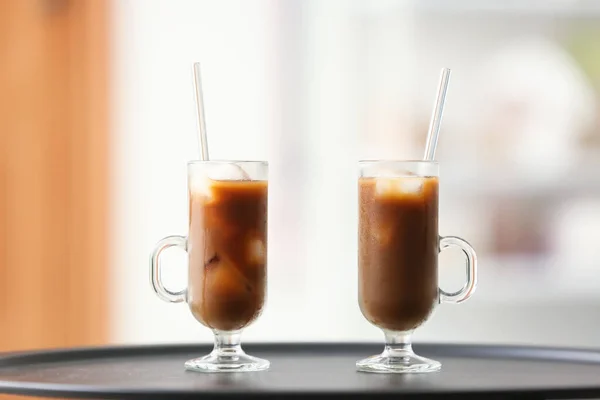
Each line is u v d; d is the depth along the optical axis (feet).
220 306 6.72
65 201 15.21
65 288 15.24
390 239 6.70
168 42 15.08
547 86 15.49
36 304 15.25
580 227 15.53
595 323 15.44
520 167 15.51
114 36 15.06
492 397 5.42
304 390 5.35
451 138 15.44
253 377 6.26
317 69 15.23
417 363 6.68
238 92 15.17
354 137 15.24
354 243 15.28
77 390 5.45
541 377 6.31
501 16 15.38
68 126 15.17
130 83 15.10
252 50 15.15
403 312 6.69
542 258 15.51
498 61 15.42
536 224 15.53
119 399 5.37
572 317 15.47
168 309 15.29
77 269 15.24
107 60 15.08
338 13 15.19
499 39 15.39
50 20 15.10
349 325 15.23
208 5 15.10
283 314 15.30
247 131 15.21
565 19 15.47
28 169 15.19
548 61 15.47
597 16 15.47
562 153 15.55
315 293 15.30
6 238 15.21
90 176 15.17
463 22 15.30
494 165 15.51
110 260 15.20
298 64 15.24
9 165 15.17
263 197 6.91
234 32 15.15
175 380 6.13
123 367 6.85
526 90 15.47
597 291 15.43
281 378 6.20
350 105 15.24
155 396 5.32
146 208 15.20
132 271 15.21
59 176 15.21
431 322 15.33
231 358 6.81
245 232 6.76
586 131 15.56
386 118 15.19
